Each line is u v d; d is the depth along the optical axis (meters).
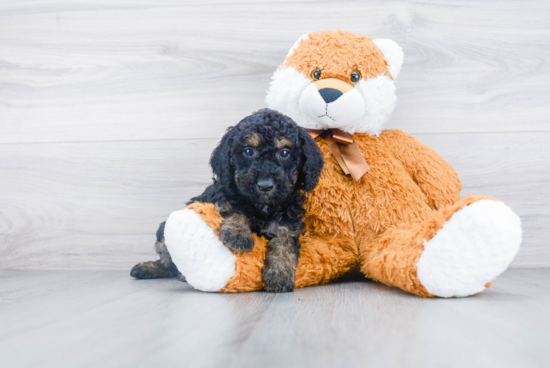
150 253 2.42
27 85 2.52
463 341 0.95
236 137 1.58
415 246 1.46
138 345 0.93
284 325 1.08
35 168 2.49
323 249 1.75
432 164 1.93
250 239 1.51
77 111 2.50
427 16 2.37
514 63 2.34
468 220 1.34
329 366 0.80
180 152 2.45
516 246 1.33
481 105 2.34
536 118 2.32
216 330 1.04
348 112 1.77
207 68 2.47
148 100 2.48
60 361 0.84
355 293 1.52
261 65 2.45
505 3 2.35
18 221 2.47
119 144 2.47
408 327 1.06
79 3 2.53
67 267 2.44
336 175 1.85
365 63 1.84
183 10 2.48
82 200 2.46
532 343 0.94
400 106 2.36
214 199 1.67
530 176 2.31
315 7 2.42
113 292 1.63
